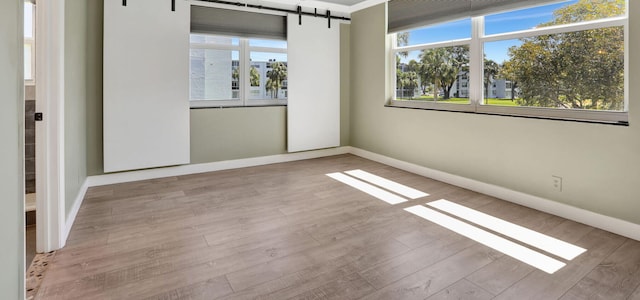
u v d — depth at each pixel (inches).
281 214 121.6
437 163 166.1
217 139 184.5
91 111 151.3
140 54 156.3
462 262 87.6
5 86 46.6
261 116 197.2
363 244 98.0
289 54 198.8
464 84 154.6
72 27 113.1
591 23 109.0
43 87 89.7
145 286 76.4
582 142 111.0
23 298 54.5
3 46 45.9
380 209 126.6
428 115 169.3
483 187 144.3
